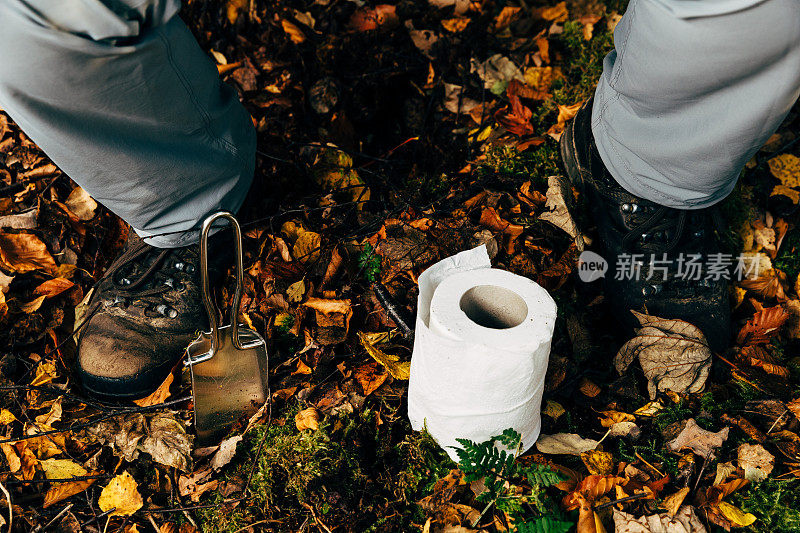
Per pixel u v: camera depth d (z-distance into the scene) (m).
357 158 2.19
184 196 1.63
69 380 1.70
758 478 1.49
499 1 2.64
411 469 1.50
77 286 1.87
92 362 1.63
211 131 1.61
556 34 2.50
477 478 1.35
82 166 1.48
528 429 1.47
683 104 1.48
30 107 1.34
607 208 1.81
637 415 1.63
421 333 1.36
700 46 1.34
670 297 1.72
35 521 1.45
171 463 1.54
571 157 1.92
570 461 1.55
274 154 2.12
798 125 2.15
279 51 2.34
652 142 1.58
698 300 1.72
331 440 1.54
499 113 2.23
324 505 1.45
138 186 1.54
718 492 1.46
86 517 1.46
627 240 1.76
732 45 1.32
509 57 2.42
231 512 1.46
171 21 1.41
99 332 1.67
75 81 1.32
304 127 2.22
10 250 1.84
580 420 1.64
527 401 1.39
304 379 1.67
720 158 1.52
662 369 1.67
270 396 1.61
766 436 1.57
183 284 1.71
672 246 1.72
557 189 1.90
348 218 1.97
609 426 1.60
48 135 1.40
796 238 2.02
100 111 1.40
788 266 1.98
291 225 1.93
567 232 1.86
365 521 1.44
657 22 1.37
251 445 1.57
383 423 1.58
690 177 1.59
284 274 1.81
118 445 1.56
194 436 1.58
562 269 1.83
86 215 1.95
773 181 2.07
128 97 1.40
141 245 1.73
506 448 1.45
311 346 1.70
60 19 1.25
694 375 1.66
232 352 1.48
